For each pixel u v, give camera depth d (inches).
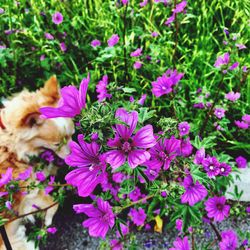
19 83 20.8
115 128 9.2
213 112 17.1
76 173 9.3
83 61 21.0
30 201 16.9
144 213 15.8
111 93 15.0
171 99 14.6
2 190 14.9
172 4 17.3
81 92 8.6
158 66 18.8
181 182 11.8
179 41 21.4
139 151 9.1
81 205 10.8
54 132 16.1
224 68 14.7
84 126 8.7
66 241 17.6
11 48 20.1
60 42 21.0
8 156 16.2
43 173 16.5
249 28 20.0
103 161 9.3
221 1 21.5
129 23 21.1
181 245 12.9
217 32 22.2
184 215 13.1
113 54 18.2
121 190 11.2
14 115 15.6
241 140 18.4
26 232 17.7
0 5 21.7
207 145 13.5
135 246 15.1
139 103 13.1
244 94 19.1
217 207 13.8
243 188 17.2
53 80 16.0
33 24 21.1
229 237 13.2
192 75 18.6
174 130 10.5
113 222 10.9
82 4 22.4
